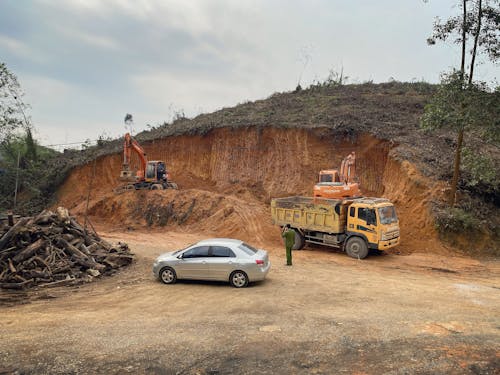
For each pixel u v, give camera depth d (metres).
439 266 15.66
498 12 17.47
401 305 10.13
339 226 17.64
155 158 36.91
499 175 19.55
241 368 6.45
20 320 9.03
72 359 6.81
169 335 7.95
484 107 15.98
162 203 27.52
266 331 8.11
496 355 6.75
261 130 30.84
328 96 39.94
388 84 43.94
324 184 19.67
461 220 18.09
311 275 13.80
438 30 18.53
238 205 25.33
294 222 19.20
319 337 7.73
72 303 10.61
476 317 9.06
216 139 33.56
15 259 12.62
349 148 26.64
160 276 12.68
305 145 28.22
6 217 15.20
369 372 6.19
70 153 47.78
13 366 6.55
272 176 29.03
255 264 11.93
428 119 18.23
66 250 13.89
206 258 12.29
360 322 8.63
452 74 17.61
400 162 22.62
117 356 6.93
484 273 14.74
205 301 10.59
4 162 29.55
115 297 11.18
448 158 22.52
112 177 37.41
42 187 38.88
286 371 6.31
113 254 15.15
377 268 15.35
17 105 20.78
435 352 6.88
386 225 16.80
